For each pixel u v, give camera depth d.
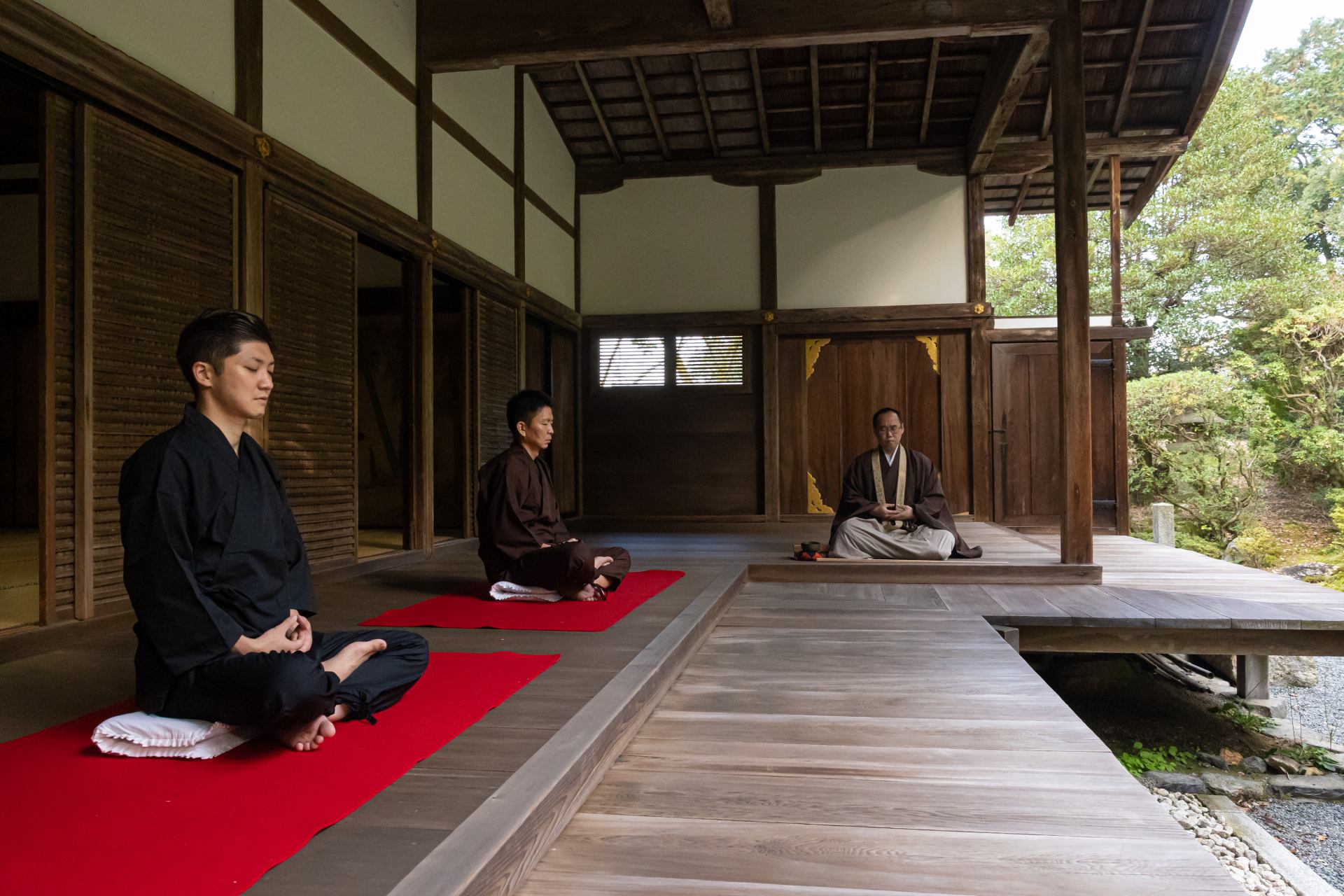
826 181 8.23
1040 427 8.03
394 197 4.89
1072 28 4.70
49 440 2.73
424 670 2.06
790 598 4.31
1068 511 4.76
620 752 2.04
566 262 8.23
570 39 5.12
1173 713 4.94
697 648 3.14
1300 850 3.50
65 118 2.79
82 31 2.73
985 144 7.32
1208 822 3.57
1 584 3.76
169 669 1.63
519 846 1.38
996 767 1.94
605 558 3.76
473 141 6.03
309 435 4.06
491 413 6.28
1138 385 13.26
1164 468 12.95
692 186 8.41
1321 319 13.78
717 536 6.96
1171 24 6.52
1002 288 18.09
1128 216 8.54
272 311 3.77
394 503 7.21
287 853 1.25
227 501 1.71
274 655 1.61
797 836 1.58
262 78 3.67
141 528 1.62
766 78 7.29
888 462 5.09
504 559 3.54
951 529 5.02
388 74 4.84
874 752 2.04
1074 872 1.44
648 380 8.45
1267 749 4.54
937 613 3.87
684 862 1.48
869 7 4.88
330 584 4.12
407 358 5.18
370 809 1.44
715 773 1.91
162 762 1.64
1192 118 7.21
